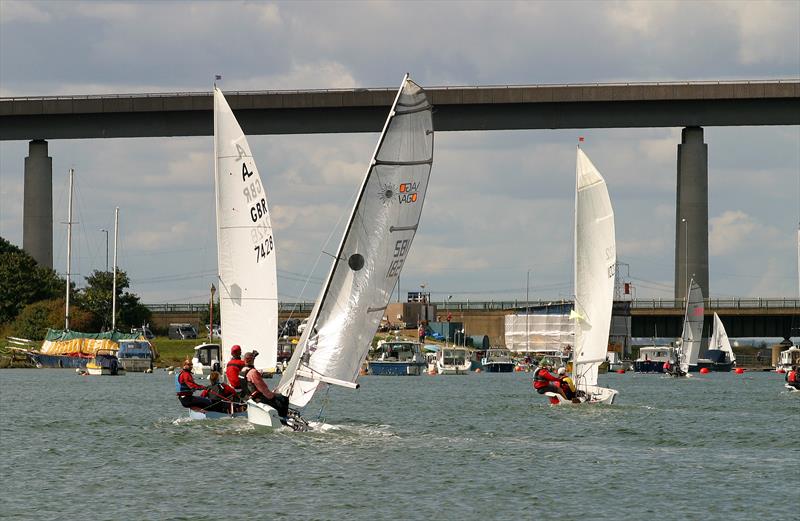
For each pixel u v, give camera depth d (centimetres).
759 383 13038
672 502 3772
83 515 3541
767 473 4331
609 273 7306
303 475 4166
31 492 3878
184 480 4075
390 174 4941
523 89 16662
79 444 5012
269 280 5672
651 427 5956
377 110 16988
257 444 4881
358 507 3662
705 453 4900
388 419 6353
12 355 16725
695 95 16550
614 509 3666
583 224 7344
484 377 15062
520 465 4453
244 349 5669
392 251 4978
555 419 6391
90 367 13738
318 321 4950
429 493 3878
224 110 5691
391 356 16075
